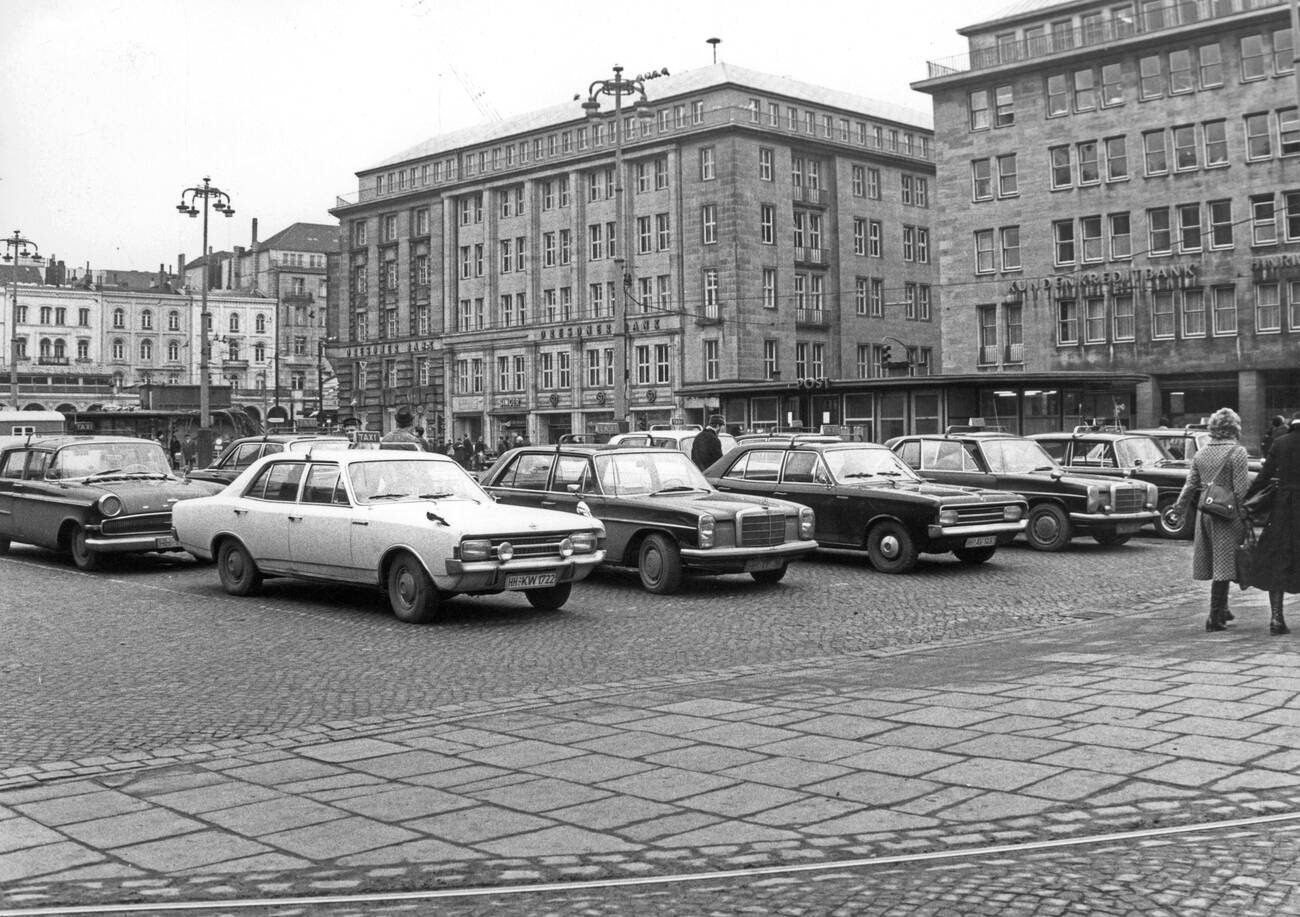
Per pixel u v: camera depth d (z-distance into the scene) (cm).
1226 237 5275
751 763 627
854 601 1393
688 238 7331
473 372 8638
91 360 11806
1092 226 5691
